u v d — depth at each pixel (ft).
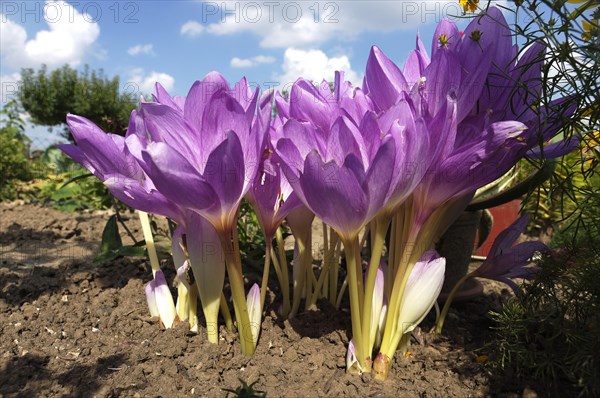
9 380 0.94
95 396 0.87
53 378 0.94
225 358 0.97
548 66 0.85
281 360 0.96
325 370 0.93
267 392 0.86
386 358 0.90
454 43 0.91
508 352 0.91
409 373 0.94
